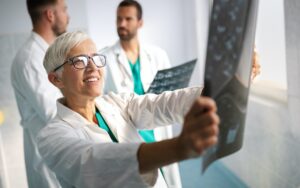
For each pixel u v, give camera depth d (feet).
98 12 11.76
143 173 2.61
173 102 4.08
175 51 12.85
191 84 12.14
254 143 8.36
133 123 4.35
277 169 7.47
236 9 2.02
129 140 4.09
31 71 6.57
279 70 8.21
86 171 2.85
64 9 7.21
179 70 6.23
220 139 2.07
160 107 4.14
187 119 2.00
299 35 5.91
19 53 6.88
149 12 12.46
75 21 10.98
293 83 6.32
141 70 8.07
